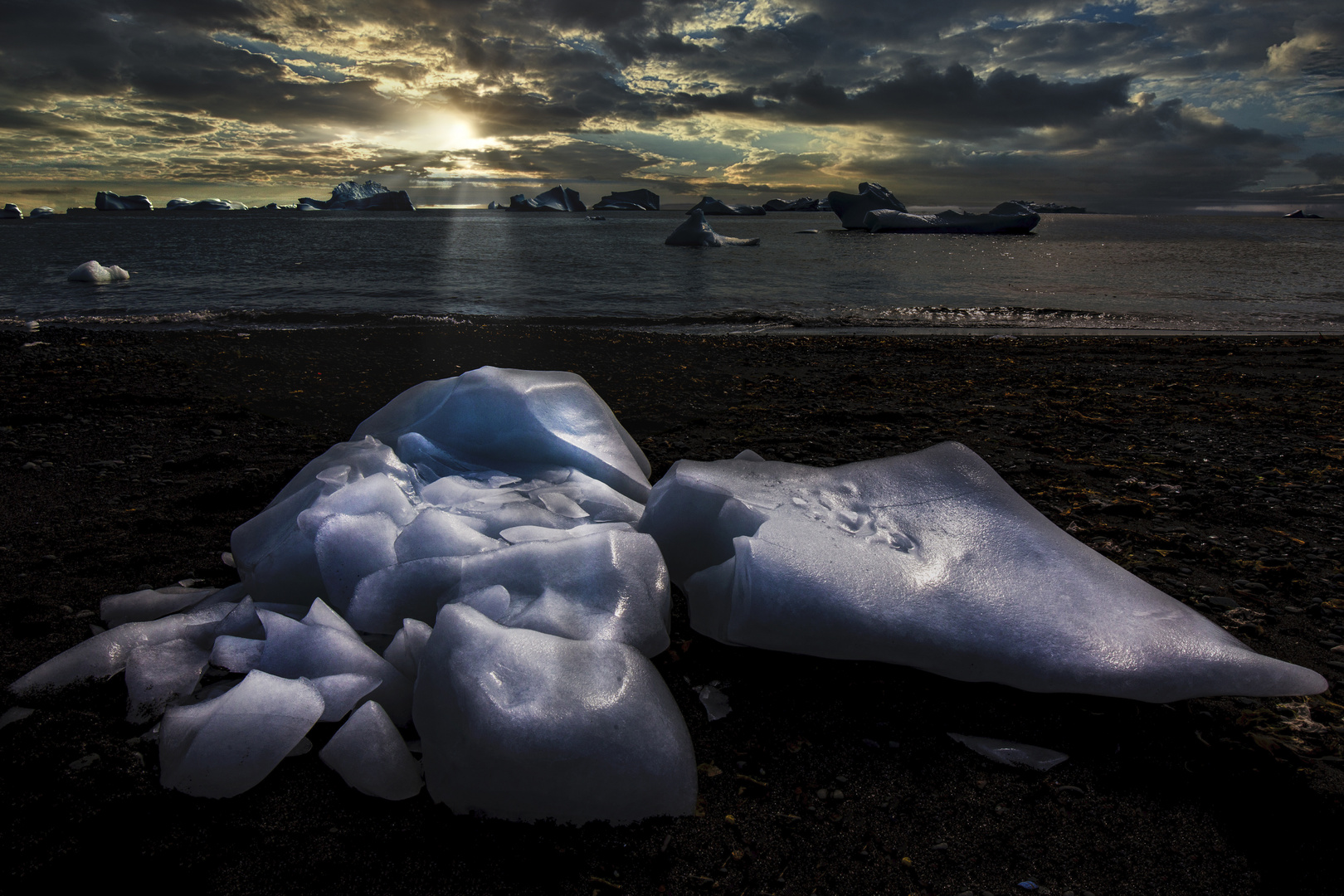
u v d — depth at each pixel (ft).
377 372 17.56
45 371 16.87
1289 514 9.34
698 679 5.59
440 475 7.66
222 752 4.37
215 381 16.22
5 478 9.71
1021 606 5.35
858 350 22.31
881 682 5.54
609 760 4.15
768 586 5.36
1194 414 14.97
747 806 4.40
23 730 4.80
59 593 6.59
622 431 9.16
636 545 5.87
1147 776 4.65
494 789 4.13
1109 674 4.93
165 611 6.13
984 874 3.96
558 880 3.83
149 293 34.83
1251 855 4.07
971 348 23.07
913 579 5.56
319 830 4.10
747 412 14.66
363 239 97.35
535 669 4.53
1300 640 6.28
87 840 3.99
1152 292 40.98
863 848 4.11
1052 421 14.26
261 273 45.37
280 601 5.96
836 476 6.93
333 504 6.15
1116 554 8.03
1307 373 19.61
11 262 52.65
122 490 9.35
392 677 4.97
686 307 32.96
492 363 18.97
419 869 3.87
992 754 4.82
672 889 3.82
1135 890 3.87
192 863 3.86
